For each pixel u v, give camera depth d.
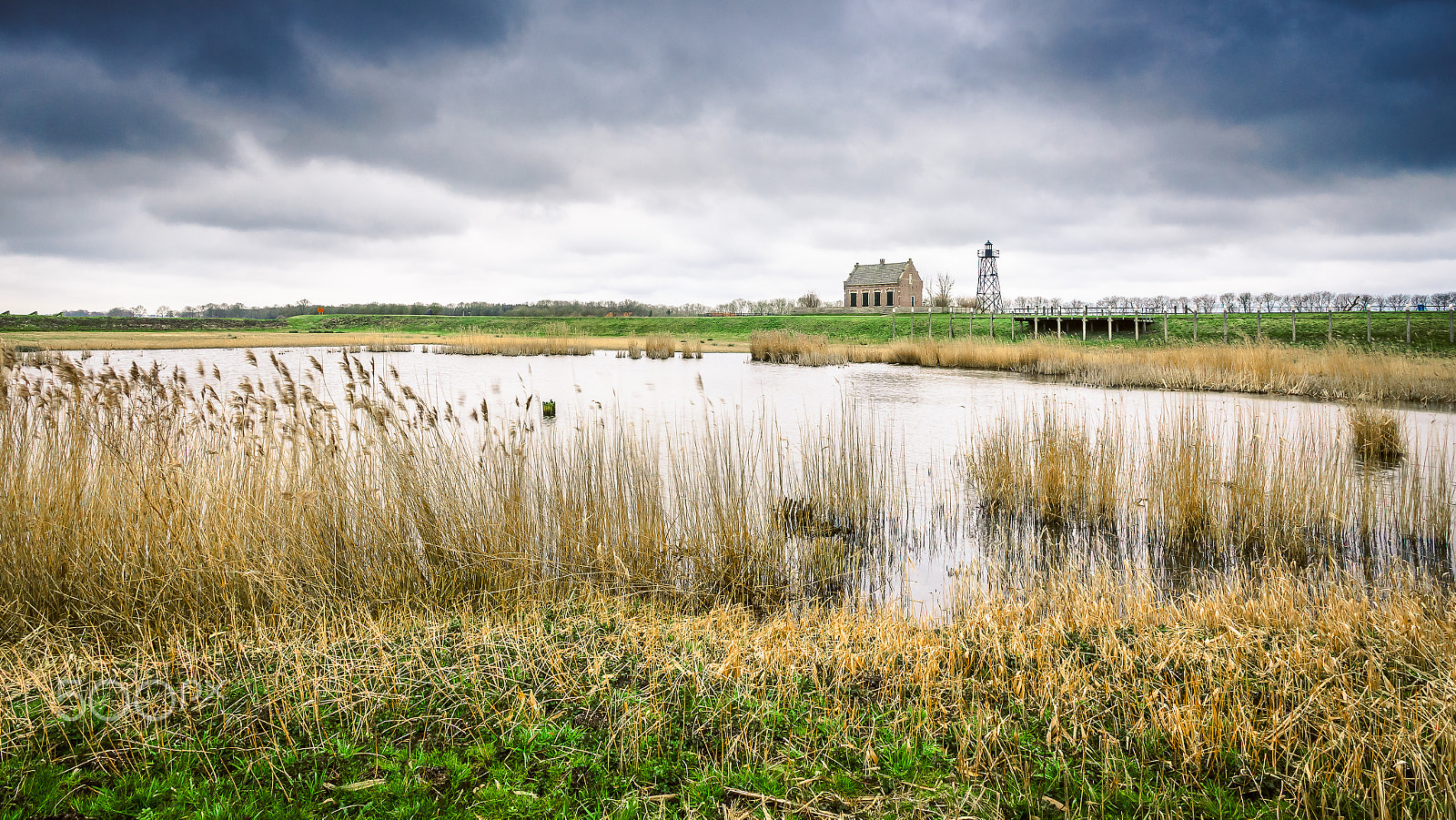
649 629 5.64
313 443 7.34
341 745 4.01
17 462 6.41
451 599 6.66
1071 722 4.28
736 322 68.06
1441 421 16.44
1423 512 9.42
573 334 69.69
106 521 6.23
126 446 7.00
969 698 4.64
